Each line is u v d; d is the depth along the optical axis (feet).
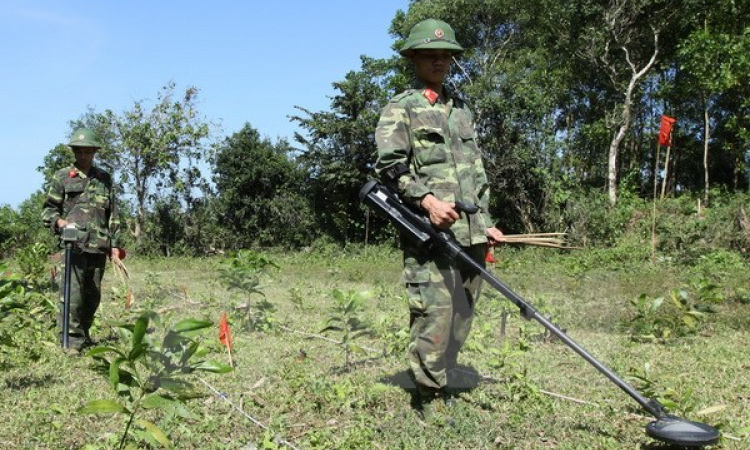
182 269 53.98
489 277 12.75
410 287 13.52
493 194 88.02
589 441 12.23
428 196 13.11
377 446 12.10
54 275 32.68
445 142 13.79
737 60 82.12
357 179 102.63
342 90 104.01
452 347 14.02
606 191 102.99
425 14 106.32
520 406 13.84
